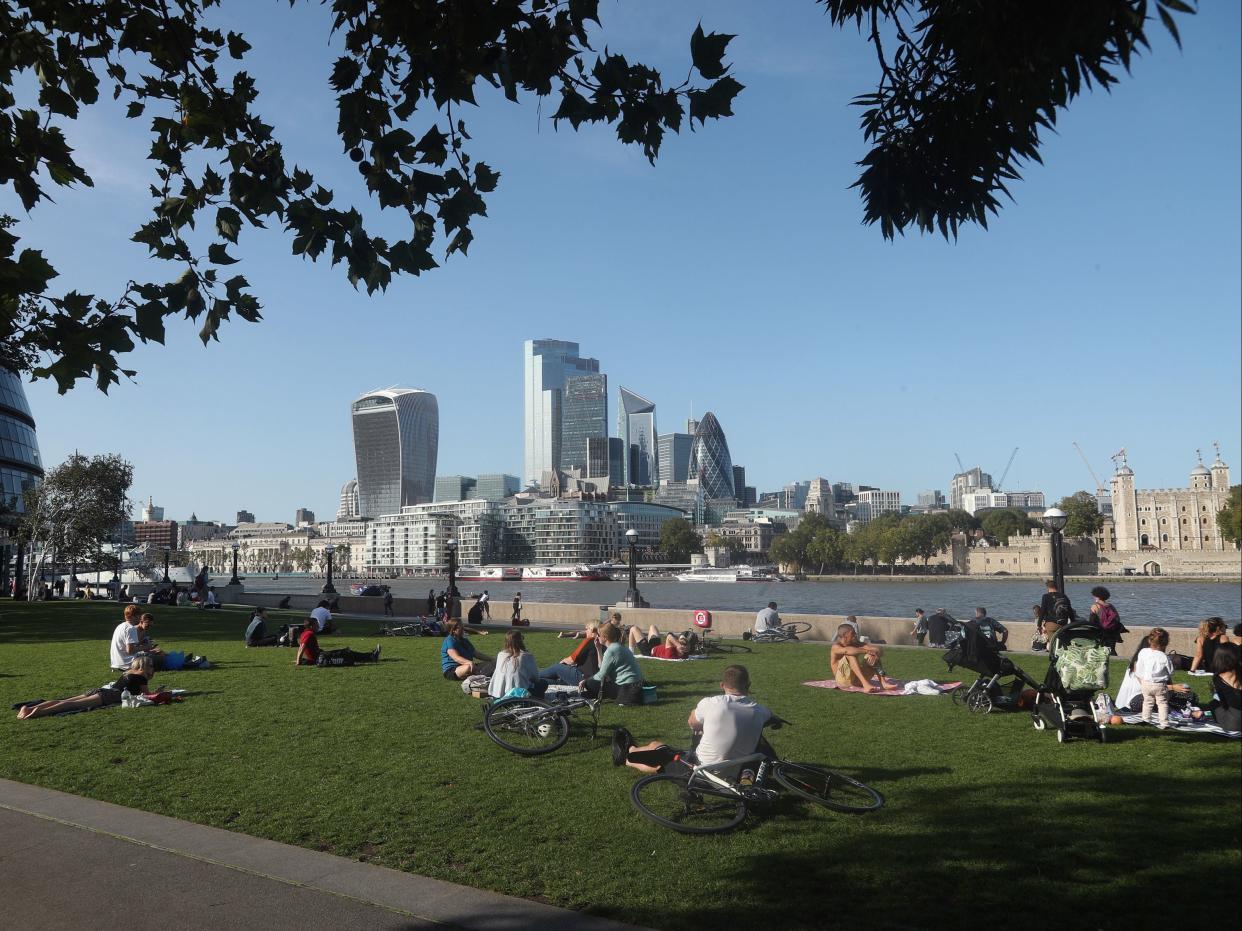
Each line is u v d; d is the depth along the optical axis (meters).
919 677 20.41
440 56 6.00
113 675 20.66
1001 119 4.74
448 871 7.55
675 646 24.50
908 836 8.52
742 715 9.57
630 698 16.06
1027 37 3.87
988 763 11.45
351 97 6.61
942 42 4.72
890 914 6.69
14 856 7.74
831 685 18.72
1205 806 9.42
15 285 5.46
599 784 10.48
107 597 72.19
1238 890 7.14
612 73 5.97
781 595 154.88
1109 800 9.69
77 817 8.91
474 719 14.77
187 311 6.33
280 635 28.53
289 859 7.68
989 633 27.61
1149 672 13.65
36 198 6.08
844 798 9.79
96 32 6.65
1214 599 134.50
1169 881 7.34
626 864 7.75
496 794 10.04
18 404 87.31
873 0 4.92
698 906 6.81
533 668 14.35
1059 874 7.51
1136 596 146.12
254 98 6.90
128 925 6.27
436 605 41.06
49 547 64.56
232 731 13.70
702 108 6.05
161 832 8.44
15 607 51.81
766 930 6.39
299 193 6.73
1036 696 15.27
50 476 64.81
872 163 5.22
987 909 6.79
